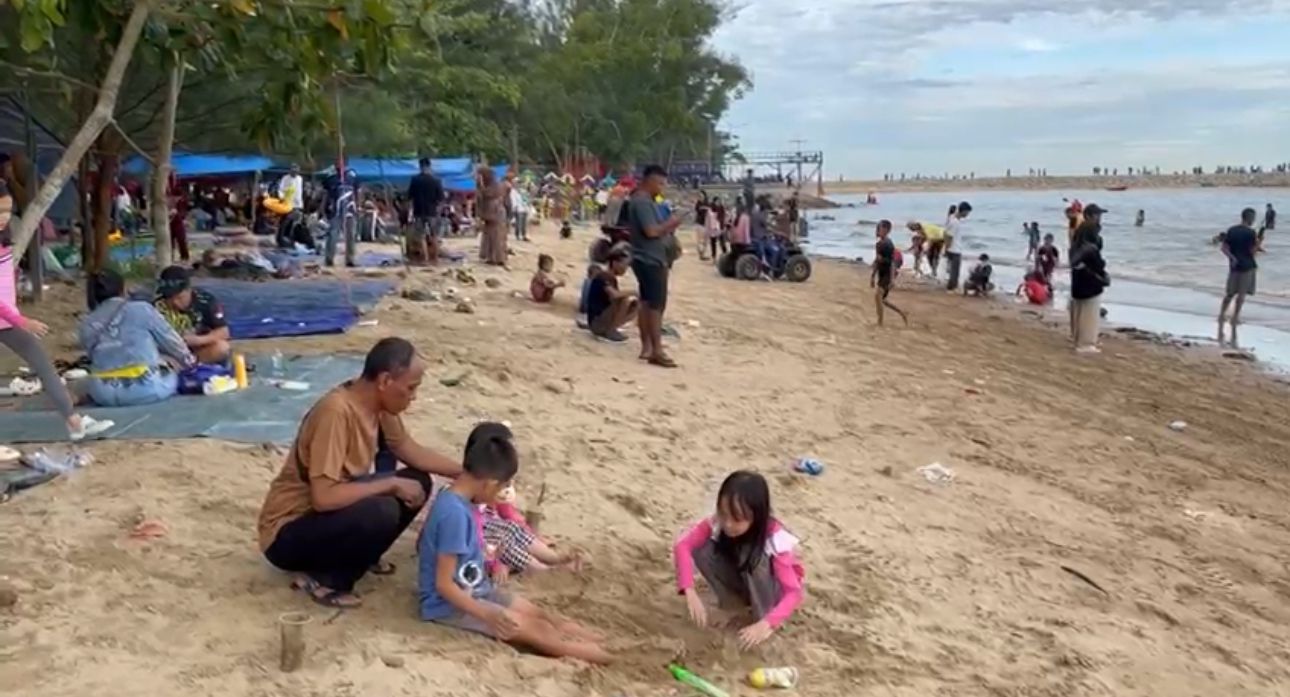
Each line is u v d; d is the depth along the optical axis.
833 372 13.78
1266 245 45.09
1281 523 9.11
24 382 9.02
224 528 6.30
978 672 5.79
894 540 7.65
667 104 82.75
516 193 34.19
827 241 55.16
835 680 5.48
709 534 5.97
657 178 12.52
